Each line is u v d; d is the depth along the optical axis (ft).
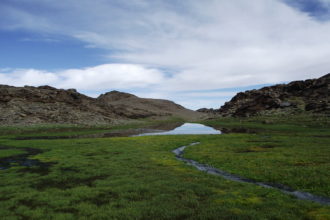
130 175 96.63
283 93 597.93
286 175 93.86
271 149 156.15
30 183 87.51
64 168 111.04
